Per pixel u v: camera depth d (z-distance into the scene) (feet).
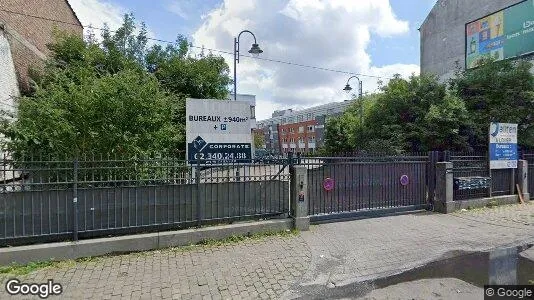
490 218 25.00
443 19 73.87
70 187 16.65
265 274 14.74
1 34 32.89
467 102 46.24
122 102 21.16
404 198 26.91
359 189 25.18
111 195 17.39
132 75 24.30
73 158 18.22
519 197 30.66
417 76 50.67
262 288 13.46
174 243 17.79
